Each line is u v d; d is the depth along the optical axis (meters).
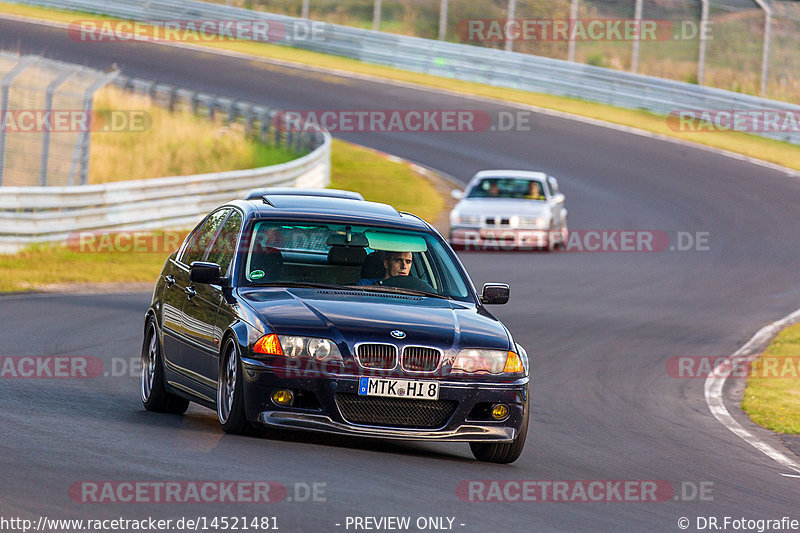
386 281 27.59
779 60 143.25
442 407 24.59
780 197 105.38
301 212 28.59
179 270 30.25
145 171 102.38
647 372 45.12
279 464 22.50
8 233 67.81
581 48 154.50
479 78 148.75
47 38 154.50
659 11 148.12
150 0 167.62
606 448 30.44
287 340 24.12
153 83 124.38
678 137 127.50
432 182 108.81
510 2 156.50
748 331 56.69
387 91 139.75
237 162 108.56
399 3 169.75
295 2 174.75
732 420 37.38
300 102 132.50
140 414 28.81
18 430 24.20
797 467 30.39
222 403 25.61
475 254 79.56
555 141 123.06
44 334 43.19
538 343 49.84
